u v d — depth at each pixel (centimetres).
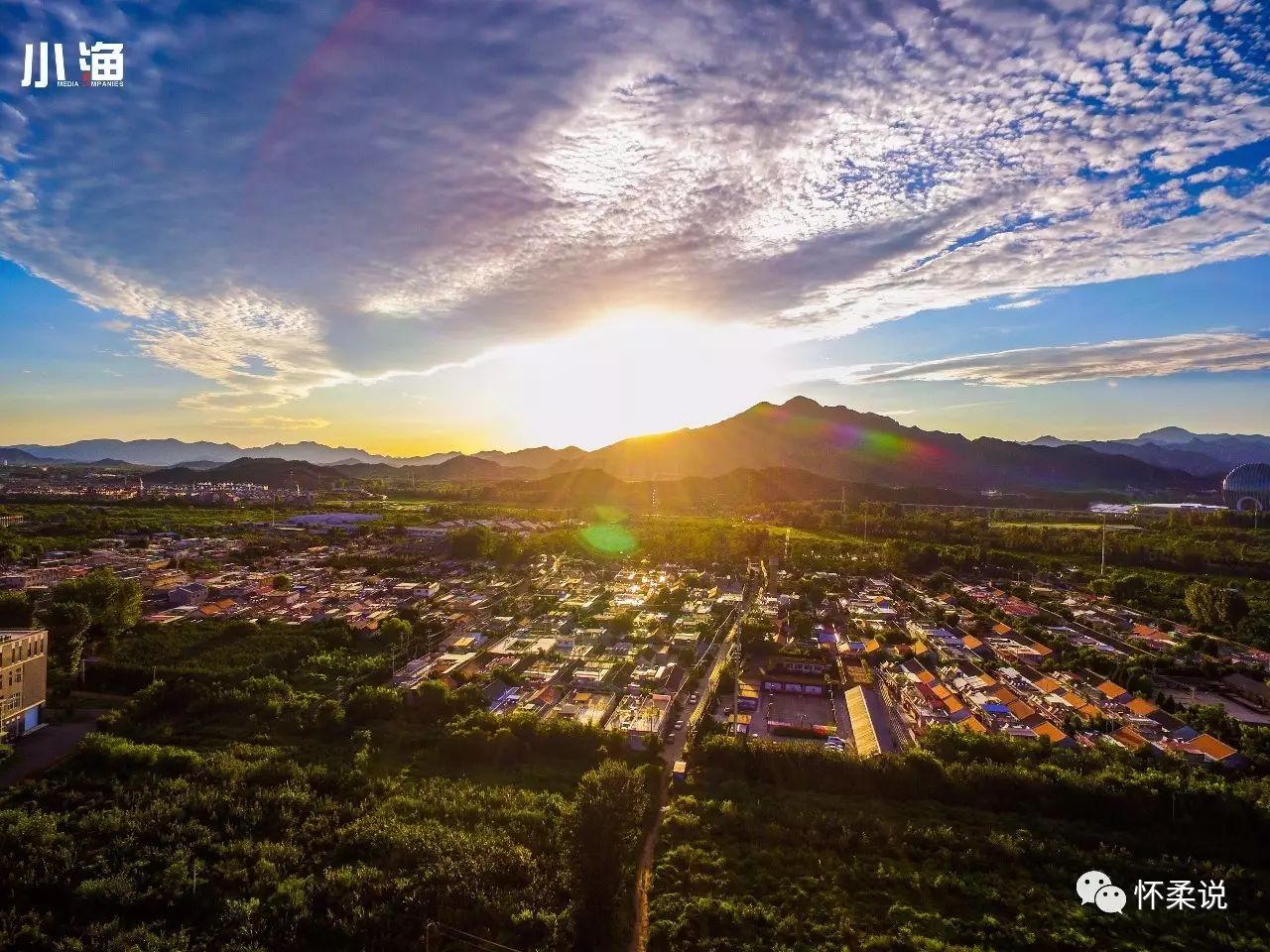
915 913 5781
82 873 5900
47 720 9125
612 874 5684
